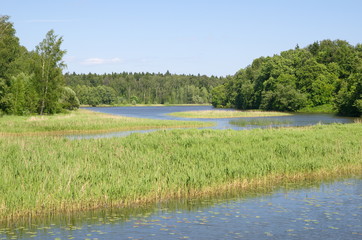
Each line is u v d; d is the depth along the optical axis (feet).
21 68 224.94
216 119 236.63
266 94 367.86
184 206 44.39
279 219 39.19
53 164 50.98
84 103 630.33
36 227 36.76
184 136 87.92
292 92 342.64
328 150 74.84
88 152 63.82
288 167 60.59
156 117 261.65
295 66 394.73
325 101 349.00
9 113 217.56
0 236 34.06
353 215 40.45
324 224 37.52
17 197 39.88
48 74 240.73
